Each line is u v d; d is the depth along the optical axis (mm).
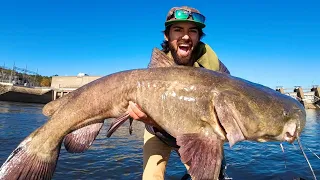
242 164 1674
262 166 1628
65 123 876
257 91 750
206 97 753
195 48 1072
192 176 674
